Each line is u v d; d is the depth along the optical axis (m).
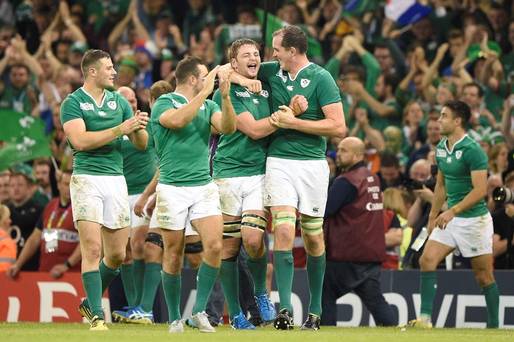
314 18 60.53
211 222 30.38
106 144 32.16
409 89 55.19
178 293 31.06
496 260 43.06
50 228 43.19
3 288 42.94
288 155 32.12
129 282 38.69
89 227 31.73
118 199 32.41
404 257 43.00
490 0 57.91
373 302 39.47
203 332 29.94
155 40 62.75
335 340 27.20
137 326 34.81
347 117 54.41
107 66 32.12
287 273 31.67
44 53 62.28
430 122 47.03
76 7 64.50
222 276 33.56
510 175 43.50
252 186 32.84
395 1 55.97
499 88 53.28
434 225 39.16
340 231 39.25
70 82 59.03
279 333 29.67
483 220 38.59
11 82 60.34
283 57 32.38
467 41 54.91
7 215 45.59
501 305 40.56
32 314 42.56
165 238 30.56
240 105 32.62
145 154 38.53
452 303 41.00
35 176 51.25
